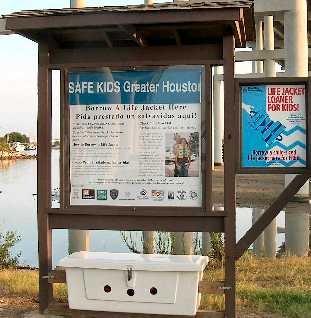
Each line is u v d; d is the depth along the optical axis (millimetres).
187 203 6562
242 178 34062
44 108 6734
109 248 16188
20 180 59031
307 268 10695
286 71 22172
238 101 6477
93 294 6457
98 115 6711
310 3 35531
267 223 6492
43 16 6281
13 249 16594
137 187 6656
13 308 7281
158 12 6109
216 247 12297
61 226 6754
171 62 6520
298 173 6449
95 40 6988
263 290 8281
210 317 6449
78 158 6746
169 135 6605
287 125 6492
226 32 6418
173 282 6273
